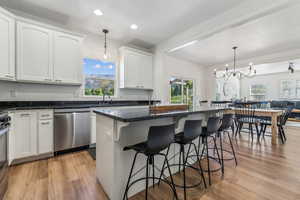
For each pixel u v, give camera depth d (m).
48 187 1.69
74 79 2.96
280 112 3.51
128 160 1.55
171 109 2.05
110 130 1.50
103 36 3.58
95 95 3.60
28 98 2.78
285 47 3.96
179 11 2.48
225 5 2.30
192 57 4.98
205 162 2.39
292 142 3.41
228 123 2.28
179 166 2.01
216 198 1.53
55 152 2.57
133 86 3.86
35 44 2.53
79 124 2.81
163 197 1.55
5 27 2.21
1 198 1.48
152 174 1.74
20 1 2.29
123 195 1.51
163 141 1.36
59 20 2.83
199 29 2.90
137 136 1.62
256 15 2.11
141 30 3.20
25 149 2.28
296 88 7.50
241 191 1.65
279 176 1.95
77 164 2.26
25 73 2.44
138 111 1.75
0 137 1.49
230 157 2.56
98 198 1.52
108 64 3.79
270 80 8.30
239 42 3.63
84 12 2.55
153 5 2.33
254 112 3.72
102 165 1.70
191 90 5.79
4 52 2.21
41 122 2.42
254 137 3.86
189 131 1.64
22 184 1.74
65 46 2.84
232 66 5.56
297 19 2.58
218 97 8.41
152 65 4.25
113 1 2.25
